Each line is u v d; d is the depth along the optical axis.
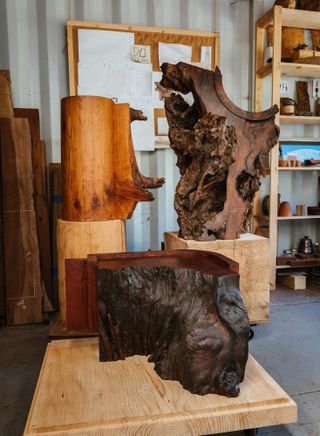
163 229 3.03
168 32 2.83
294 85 3.22
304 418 1.35
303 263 3.03
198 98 1.86
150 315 1.19
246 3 3.04
